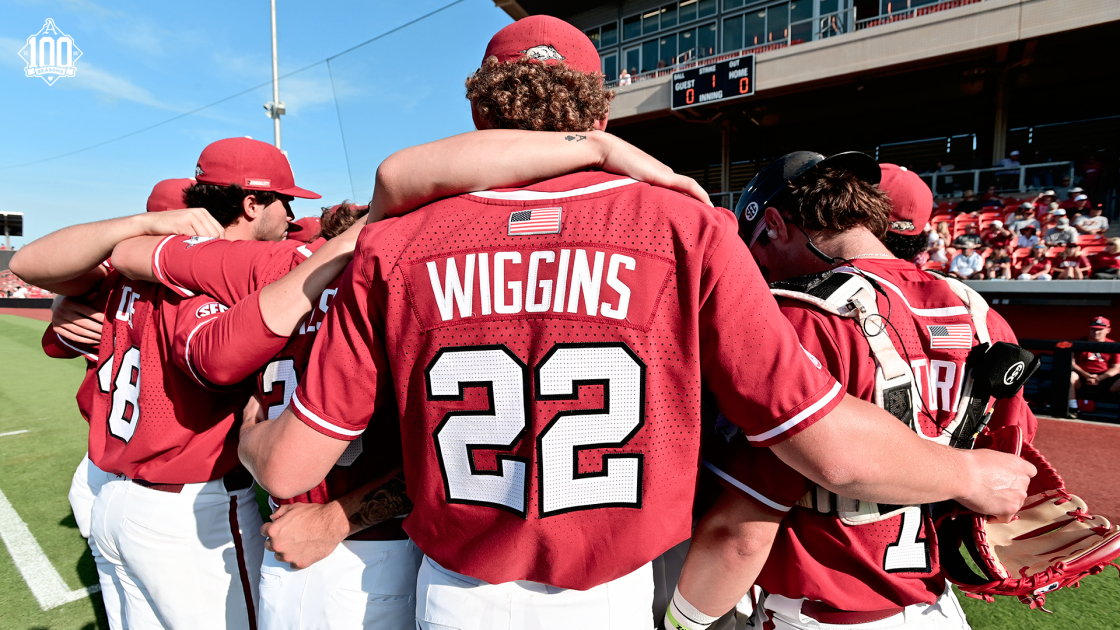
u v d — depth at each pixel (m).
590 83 0.92
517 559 0.79
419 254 0.78
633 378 0.73
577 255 0.74
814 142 16.89
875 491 0.77
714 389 0.78
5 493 3.63
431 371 0.78
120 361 1.45
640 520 0.77
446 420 0.79
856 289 0.92
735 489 0.89
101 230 1.33
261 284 1.20
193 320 1.18
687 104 13.91
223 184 1.67
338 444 0.85
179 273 1.22
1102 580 2.51
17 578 2.60
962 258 9.73
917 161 16.03
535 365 0.74
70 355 1.89
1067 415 5.52
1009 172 11.09
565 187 0.80
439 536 0.85
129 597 1.56
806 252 1.11
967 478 0.84
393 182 0.84
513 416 0.75
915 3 11.91
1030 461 1.07
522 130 0.86
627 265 0.73
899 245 1.32
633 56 16.75
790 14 13.79
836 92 13.20
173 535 1.39
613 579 0.80
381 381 0.85
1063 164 10.59
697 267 0.71
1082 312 8.73
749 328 0.72
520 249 0.75
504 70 0.90
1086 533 0.94
